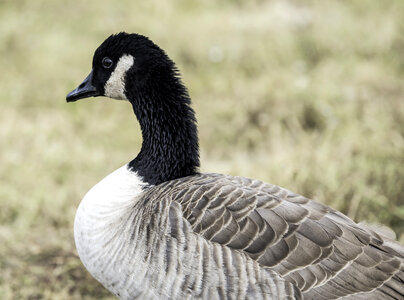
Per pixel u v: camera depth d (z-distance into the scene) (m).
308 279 6.16
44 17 22.02
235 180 7.21
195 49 18.89
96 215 6.97
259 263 6.19
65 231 10.95
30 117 15.86
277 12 21.19
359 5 21.16
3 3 22.88
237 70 17.72
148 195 6.98
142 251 6.48
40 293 9.52
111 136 14.91
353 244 6.39
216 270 6.20
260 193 6.73
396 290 6.22
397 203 10.64
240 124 14.80
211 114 15.42
